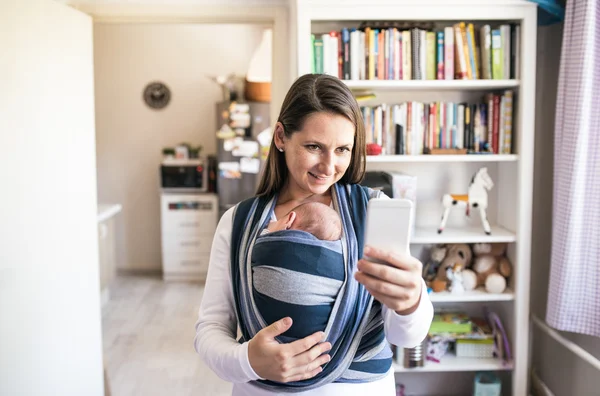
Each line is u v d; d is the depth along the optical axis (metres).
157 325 4.45
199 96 6.09
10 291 2.02
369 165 2.86
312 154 1.07
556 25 2.69
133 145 6.15
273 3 2.99
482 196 2.68
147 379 3.43
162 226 5.73
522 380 2.68
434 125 2.68
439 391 2.96
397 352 2.70
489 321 2.86
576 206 2.26
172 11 2.95
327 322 1.11
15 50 2.03
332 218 1.13
